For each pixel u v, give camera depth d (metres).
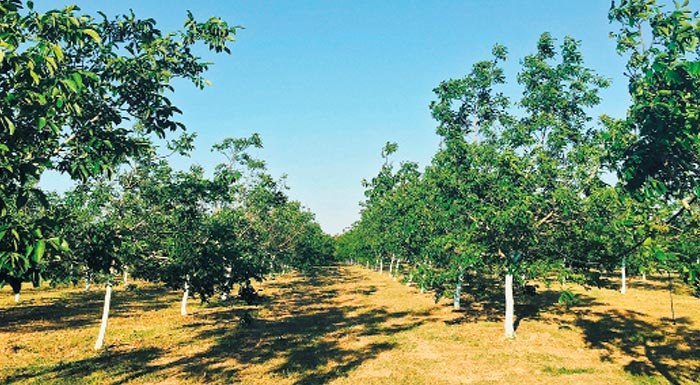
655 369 14.52
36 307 29.25
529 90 21.06
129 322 24.17
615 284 42.75
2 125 4.18
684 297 32.97
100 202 14.59
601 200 15.26
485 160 19.72
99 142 5.33
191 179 14.02
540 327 21.77
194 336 20.59
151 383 13.25
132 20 6.52
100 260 6.94
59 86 4.51
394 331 21.67
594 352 16.92
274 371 14.61
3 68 4.12
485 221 17.83
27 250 3.62
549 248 17.97
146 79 5.94
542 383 13.19
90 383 13.14
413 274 21.47
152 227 13.03
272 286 47.78
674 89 6.23
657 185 6.79
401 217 29.64
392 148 46.50
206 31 6.63
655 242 7.45
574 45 19.67
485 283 33.22
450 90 23.64
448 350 17.48
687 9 6.43
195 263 10.63
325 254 81.31
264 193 32.19
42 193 4.64
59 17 4.83
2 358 15.98
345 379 13.69
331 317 26.33
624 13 7.47
